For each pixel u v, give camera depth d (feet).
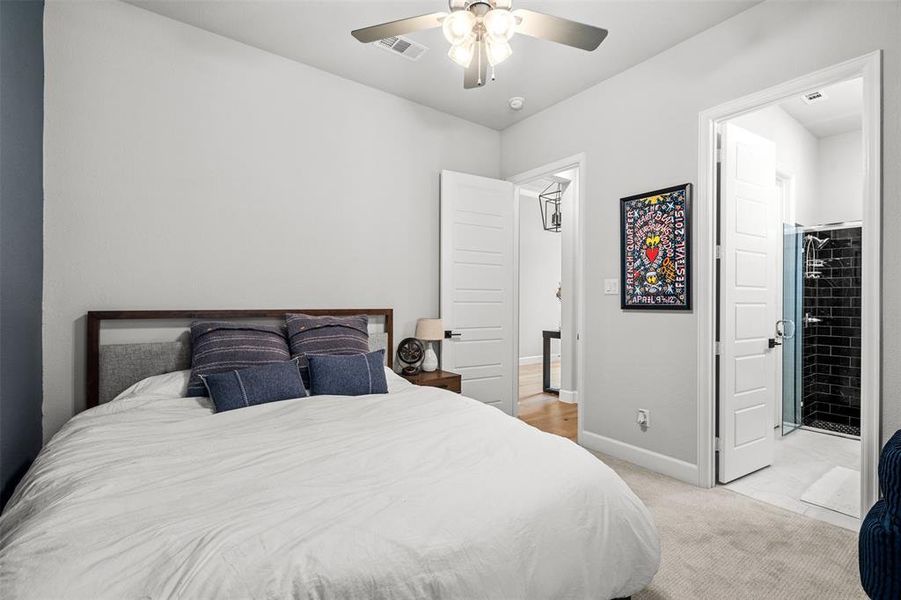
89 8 7.96
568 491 4.40
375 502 3.85
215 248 9.19
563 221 16.61
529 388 18.75
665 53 9.38
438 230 12.61
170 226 8.70
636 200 9.89
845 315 13.23
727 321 8.88
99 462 4.71
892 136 6.40
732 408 9.00
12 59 6.03
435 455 4.99
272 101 9.87
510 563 3.64
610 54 9.54
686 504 7.98
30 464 6.83
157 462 4.70
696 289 8.86
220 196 9.25
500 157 14.03
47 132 7.59
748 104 8.03
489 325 13.04
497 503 4.00
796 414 12.79
